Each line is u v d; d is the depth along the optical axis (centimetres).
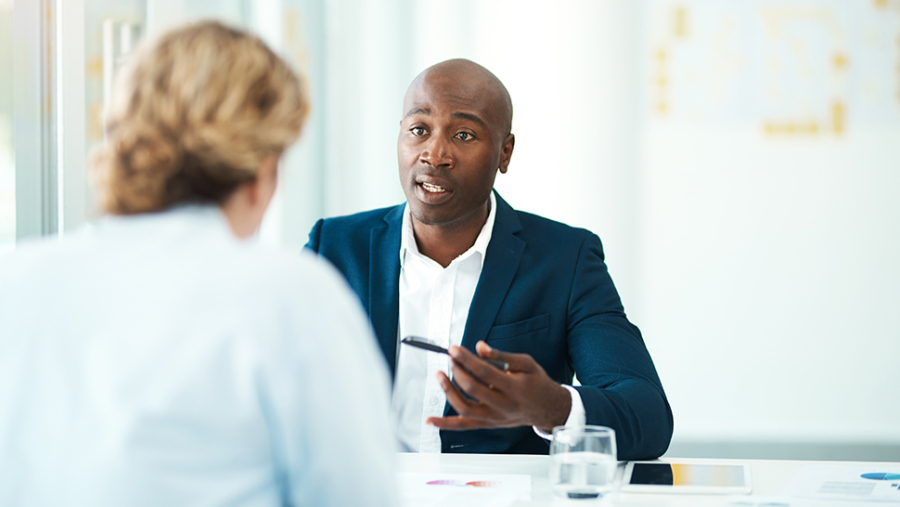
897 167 287
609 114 291
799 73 288
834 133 288
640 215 293
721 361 292
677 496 106
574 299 157
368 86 298
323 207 297
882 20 286
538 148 292
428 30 296
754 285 291
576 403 119
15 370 66
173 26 75
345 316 71
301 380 66
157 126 69
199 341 64
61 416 64
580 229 171
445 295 158
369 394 71
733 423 290
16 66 199
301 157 288
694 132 291
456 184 150
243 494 65
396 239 163
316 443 66
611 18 290
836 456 284
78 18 207
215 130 68
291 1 285
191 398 63
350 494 67
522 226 167
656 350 293
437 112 150
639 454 127
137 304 66
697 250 292
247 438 65
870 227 288
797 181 290
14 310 67
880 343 287
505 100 157
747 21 289
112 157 70
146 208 70
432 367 154
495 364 115
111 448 62
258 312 65
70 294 67
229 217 75
